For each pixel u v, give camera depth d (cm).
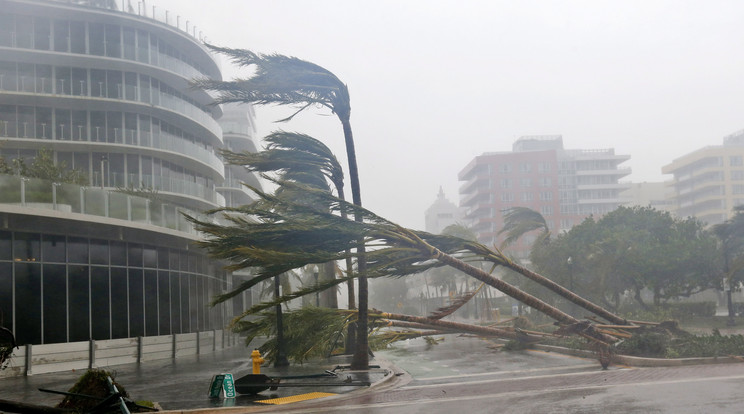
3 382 2009
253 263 1745
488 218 13712
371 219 1908
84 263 2628
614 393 1272
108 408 690
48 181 2369
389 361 2452
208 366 2473
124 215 2706
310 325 2289
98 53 4459
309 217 1847
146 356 2906
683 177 14150
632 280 4644
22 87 4222
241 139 6950
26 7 4206
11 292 2316
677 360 1831
